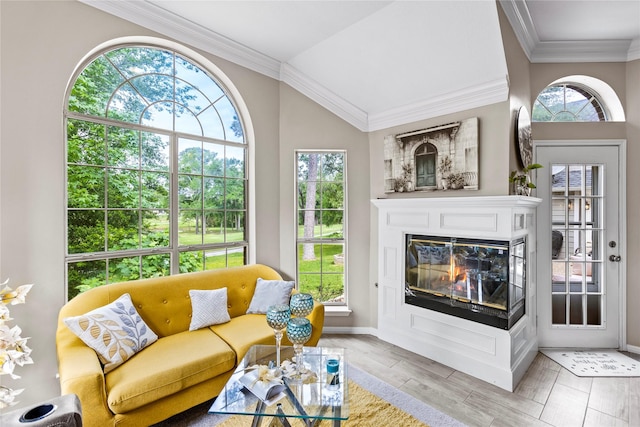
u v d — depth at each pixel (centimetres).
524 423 200
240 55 322
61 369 175
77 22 230
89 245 245
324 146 354
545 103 329
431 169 301
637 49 302
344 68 323
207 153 315
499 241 247
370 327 354
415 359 289
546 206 313
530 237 285
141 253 272
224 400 162
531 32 290
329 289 361
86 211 243
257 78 340
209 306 260
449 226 280
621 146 304
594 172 312
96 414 166
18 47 206
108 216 254
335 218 361
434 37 262
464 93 277
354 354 299
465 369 264
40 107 215
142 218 274
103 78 251
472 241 265
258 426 170
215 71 315
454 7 238
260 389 163
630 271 303
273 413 152
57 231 223
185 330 254
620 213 305
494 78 258
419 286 304
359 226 355
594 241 312
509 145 255
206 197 315
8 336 150
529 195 294
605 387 241
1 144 200
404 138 322
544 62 321
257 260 340
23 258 209
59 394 222
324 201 361
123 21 252
